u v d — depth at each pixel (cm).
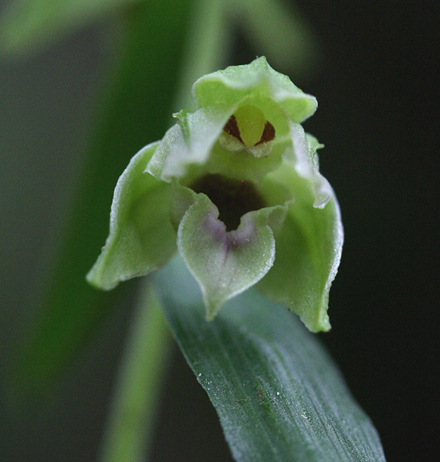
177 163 9
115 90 11
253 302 10
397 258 16
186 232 9
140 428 11
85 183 11
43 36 12
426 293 16
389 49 17
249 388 9
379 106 17
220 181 10
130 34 11
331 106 17
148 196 10
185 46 11
